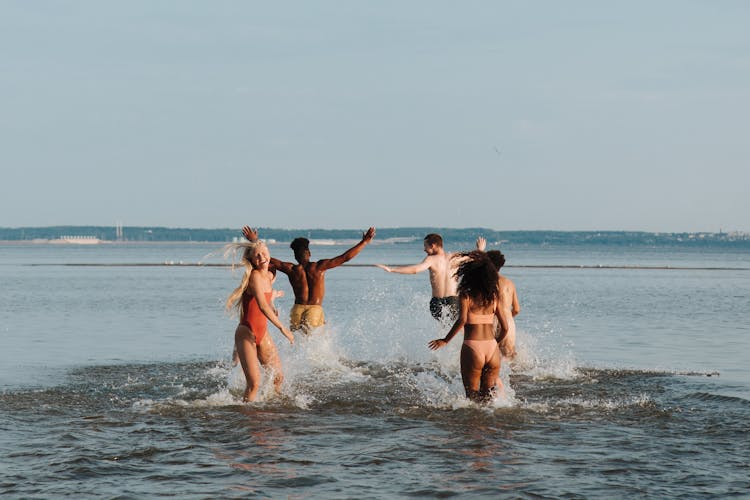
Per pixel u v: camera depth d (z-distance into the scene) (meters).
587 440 8.49
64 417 9.57
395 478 7.03
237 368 11.95
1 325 22.56
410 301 34.44
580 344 18.17
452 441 8.43
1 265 97.81
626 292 43.81
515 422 9.41
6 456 7.70
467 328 10.48
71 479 6.96
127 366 14.14
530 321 24.61
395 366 13.88
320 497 6.49
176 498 6.45
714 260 155.50
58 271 77.38
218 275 67.00
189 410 10.01
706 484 6.86
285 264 14.26
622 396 11.10
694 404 10.56
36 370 13.64
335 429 8.98
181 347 17.42
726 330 21.73
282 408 10.17
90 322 23.59
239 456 7.77
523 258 165.00
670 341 18.94
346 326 21.41
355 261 136.25
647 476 7.11
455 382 12.20
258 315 10.73
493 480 6.97
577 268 96.44
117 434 8.66
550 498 6.47
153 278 60.75
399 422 9.39
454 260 14.78
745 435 8.73
